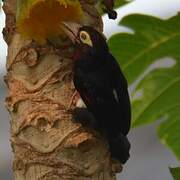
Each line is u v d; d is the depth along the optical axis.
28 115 8.19
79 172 8.04
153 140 16.53
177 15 11.63
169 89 12.20
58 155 8.06
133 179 16.14
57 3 8.19
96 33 8.31
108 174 8.19
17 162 8.22
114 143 8.20
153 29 11.73
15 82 8.36
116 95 8.30
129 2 11.14
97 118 8.16
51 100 8.21
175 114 12.31
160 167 16.11
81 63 8.25
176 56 11.96
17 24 8.27
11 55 8.44
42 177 8.08
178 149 12.45
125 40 11.76
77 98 8.21
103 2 8.70
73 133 8.09
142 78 12.14
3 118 16.75
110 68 8.31
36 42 8.31
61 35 8.29
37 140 8.14
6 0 8.54
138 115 12.25
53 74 8.26
